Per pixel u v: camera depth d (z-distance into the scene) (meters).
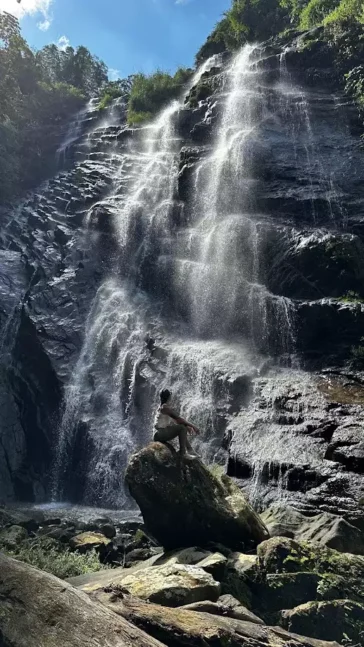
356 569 6.51
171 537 7.56
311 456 11.17
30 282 23.50
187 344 17.73
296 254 17.61
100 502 16.44
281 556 6.47
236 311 18.09
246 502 7.98
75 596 3.86
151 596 5.35
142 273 22.03
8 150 35.22
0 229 28.33
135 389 17.67
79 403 18.34
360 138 21.36
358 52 23.97
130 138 31.12
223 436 13.95
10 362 20.62
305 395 13.28
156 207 23.30
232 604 5.47
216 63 32.62
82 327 20.70
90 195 27.55
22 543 9.88
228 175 21.11
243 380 14.77
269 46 28.28
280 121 23.39
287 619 5.72
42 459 18.83
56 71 60.97
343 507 9.65
